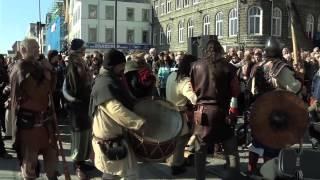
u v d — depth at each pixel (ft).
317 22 157.89
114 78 16.61
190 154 27.63
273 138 21.50
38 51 18.03
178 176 25.80
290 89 22.82
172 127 17.03
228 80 20.21
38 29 99.14
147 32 225.97
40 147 18.02
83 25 214.90
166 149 16.81
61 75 43.80
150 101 17.40
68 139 37.04
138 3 223.10
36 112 17.83
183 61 25.17
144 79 22.79
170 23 200.95
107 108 16.24
